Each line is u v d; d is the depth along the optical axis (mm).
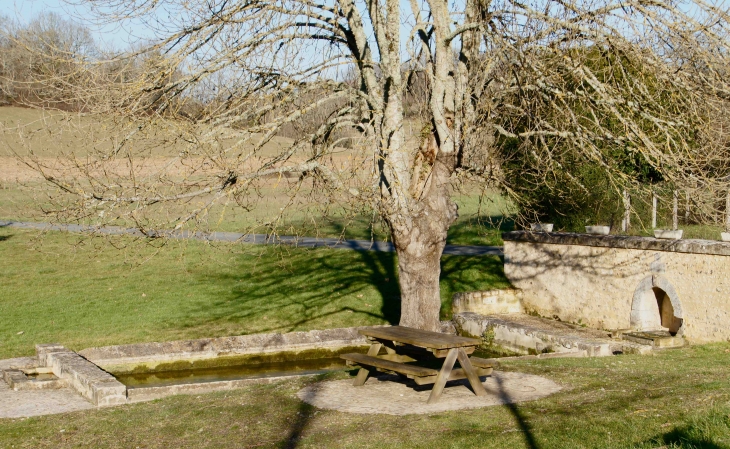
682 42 10578
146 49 10938
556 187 15797
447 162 11781
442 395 8859
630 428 6812
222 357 14547
